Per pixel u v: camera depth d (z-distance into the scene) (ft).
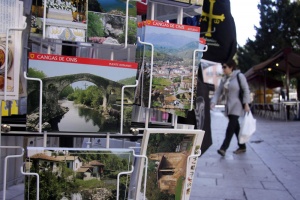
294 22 83.35
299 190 13.96
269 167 18.65
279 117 59.47
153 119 6.75
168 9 6.93
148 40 5.41
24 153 5.65
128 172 5.20
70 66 5.08
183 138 5.38
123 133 5.37
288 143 28.22
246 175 16.69
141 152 5.17
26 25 5.29
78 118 5.14
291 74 65.87
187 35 5.59
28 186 4.92
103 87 5.22
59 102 5.06
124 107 5.35
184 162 5.45
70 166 5.01
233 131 22.56
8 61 4.90
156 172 5.30
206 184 14.82
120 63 5.27
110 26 5.51
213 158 21.61
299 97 70.08
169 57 5.51
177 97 5.56
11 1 4.90
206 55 10.18
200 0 6.03
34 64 4.96
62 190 5.01
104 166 5.14
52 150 4.94
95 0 5.45
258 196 13.08
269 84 79.20
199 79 9.23
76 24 5.36
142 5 6.70
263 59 92.48
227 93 23.22
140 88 5.58
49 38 5.26
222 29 10.16
